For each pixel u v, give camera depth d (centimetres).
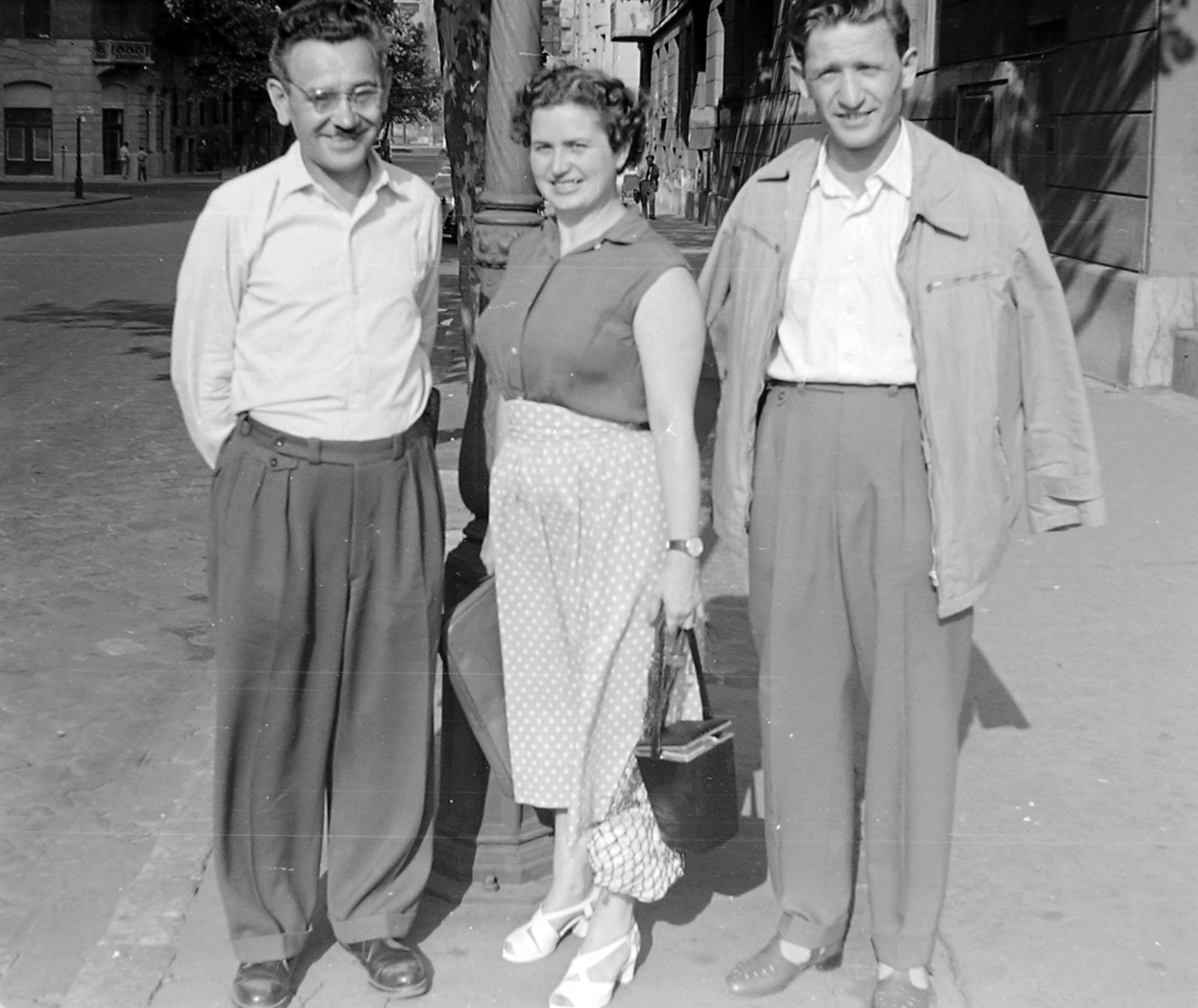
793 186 286
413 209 293
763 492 295
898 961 295
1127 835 379
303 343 282
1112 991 308
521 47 330
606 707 292
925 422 278
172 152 6038
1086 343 1159
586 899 319
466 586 335
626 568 288
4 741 454
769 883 352
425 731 305
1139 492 757
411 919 310
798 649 296
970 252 276
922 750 291
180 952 324
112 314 1554
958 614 288
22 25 5466
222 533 287
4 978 317
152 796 412
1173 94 1070
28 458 861
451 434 902
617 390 286
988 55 1394
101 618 579
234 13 4462
